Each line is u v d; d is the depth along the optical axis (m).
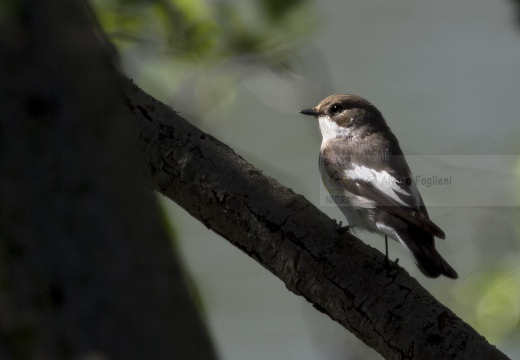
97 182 4.25
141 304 4.10
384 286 6.76
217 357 4.22
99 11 11.02
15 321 4.10
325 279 6.91
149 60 11.63
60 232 4.14
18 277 4.12
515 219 13.23
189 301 4.24
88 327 4.04
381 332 6.71
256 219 7.10
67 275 4.10
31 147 4.23
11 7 4.38
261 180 7.21
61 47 4.42
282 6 11.56
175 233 7.85
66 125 4.29
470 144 13.98
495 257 13.23
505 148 13.83
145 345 4.04
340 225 7.00
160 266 4.22
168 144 7.32
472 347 6.44
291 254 7.00
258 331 15.47
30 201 4.16
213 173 7.23
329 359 12.41
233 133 16.48
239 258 15.40
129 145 4.45
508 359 6.38
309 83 12.47
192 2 11.40
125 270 4.13
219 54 11.66
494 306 12.79
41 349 4.06
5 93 4.27
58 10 4.48
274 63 11.86
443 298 13.18
